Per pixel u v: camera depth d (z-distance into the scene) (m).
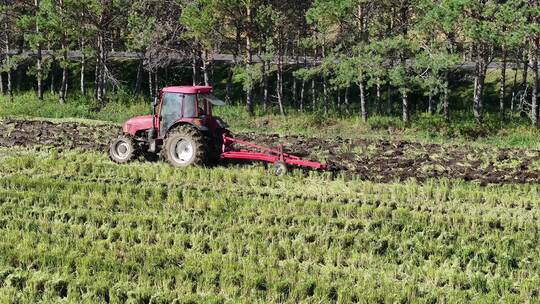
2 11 42.53
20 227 12.75
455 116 40.38
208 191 15.47
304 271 10.81
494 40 30.14
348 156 21.19
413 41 34.16
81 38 42.81
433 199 15.66
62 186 15.59
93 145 22.12
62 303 9.50
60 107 38.66
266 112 39.97
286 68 51.56
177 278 10.33
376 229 12.91
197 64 51.75
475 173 19.05
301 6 42.50
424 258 11.78
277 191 15.79
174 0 42.78
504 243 12.13
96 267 10.77
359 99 48.62
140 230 12.51
